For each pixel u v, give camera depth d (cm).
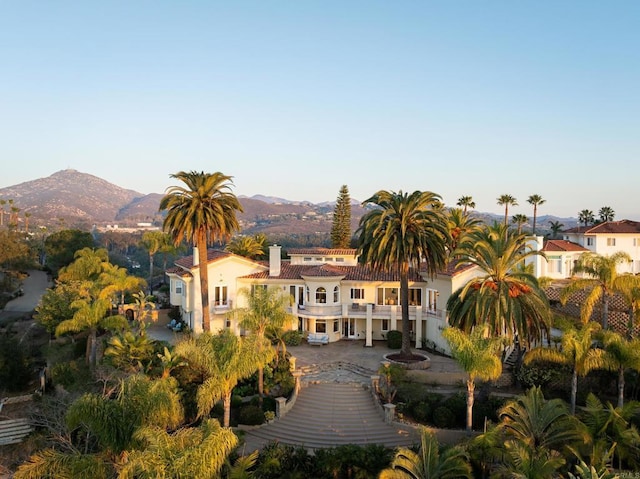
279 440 2823
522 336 3109
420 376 3475
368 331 4428
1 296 6072
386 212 3694
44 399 3128
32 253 6825
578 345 2702
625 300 3672
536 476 1869
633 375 3117
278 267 4881
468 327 3198
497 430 2275
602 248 6456
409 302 4641
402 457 2098
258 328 3462
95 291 4647
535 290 3231
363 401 3222
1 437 2967
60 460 1731
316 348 4347
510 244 3188
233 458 2455
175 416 2141
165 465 1589
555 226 10406
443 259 3797
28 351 4294
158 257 13062
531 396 2492
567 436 2316
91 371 3341
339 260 5469
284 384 3344
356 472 2325
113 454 1952
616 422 2286
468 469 2022
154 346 3438
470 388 2689
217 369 2431
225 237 4278
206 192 4081
